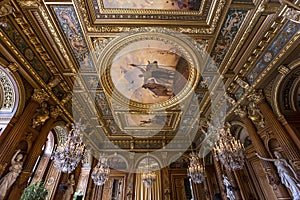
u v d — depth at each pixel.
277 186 7.45
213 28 6.93
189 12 6.63
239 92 9.53
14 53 6.70
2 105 7.50
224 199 11.73
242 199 10.18
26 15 6.21
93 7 6.33
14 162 7.02
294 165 6.69
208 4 6.35
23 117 7.43
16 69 7.09
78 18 6.44
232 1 6.02
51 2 5.92
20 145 7.63
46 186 10.36
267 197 9.60
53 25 6.62
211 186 13.82
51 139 11.51
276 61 7.14
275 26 6.58
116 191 14.03
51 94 8.91
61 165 7.16
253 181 10.46
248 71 8.59
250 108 9.14
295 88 7.75
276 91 7.82
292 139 7.09
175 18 6.78
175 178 14.69
